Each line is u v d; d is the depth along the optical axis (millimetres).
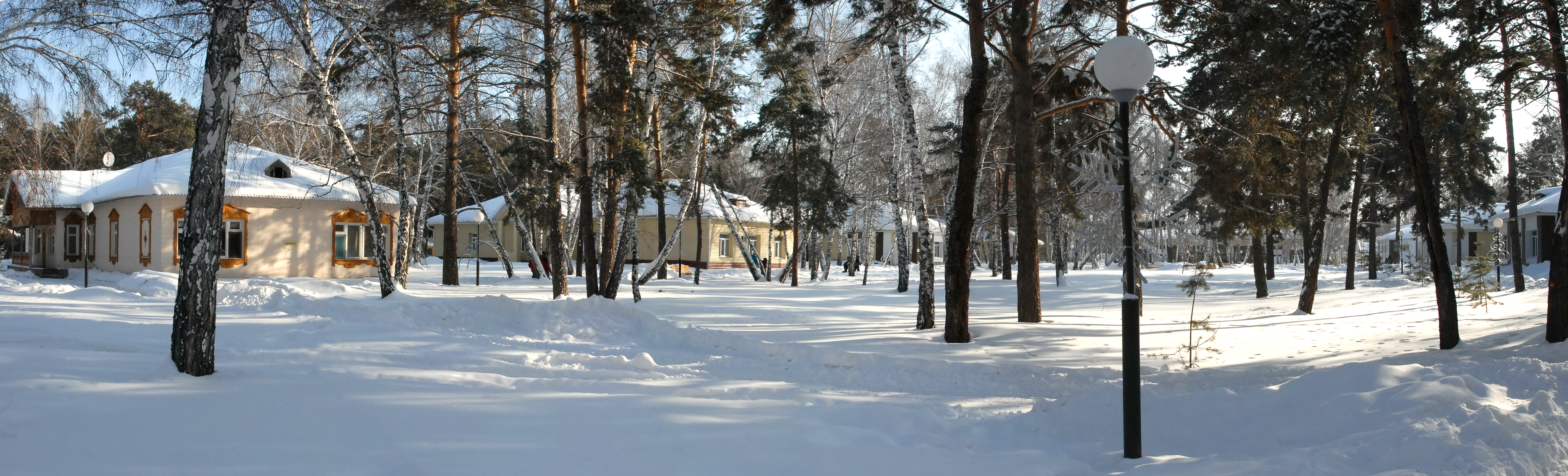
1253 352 10570
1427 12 12359
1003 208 29547
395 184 30875
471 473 4445
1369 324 13859
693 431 5438
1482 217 39906
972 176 11500
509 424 5492
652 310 15148
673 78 19750
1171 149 15695
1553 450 4531
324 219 27688
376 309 13000
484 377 7715
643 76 18578
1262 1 12383
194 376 6855
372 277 28703
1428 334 12023
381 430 5242
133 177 27922
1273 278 34750
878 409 6223
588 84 17172
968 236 11500
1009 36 14570
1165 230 16578
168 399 5930
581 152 17359
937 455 5047
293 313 14008
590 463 4680
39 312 13484
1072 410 6160
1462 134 24703
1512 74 13227
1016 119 13938
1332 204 48875
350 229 28344
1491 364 6480
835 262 54625
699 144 22125
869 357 9688
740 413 6027
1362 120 18719
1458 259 32250
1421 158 10320
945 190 33031
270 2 9195
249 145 26141
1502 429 4602
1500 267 33000
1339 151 19781
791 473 4629
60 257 30781
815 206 27828
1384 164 30609
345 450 4797
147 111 45500
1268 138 16125
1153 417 5891
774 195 28125
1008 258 32938
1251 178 18156
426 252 53469
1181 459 4863
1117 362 9984
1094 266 49812
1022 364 9508
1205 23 13070
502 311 12469
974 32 11531
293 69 17062
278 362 8594
